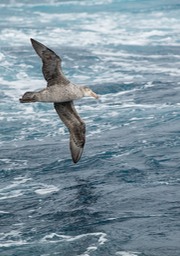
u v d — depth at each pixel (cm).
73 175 2788
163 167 2820
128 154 3005
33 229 2283
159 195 2519
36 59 4922
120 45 5625
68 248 2128
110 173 2781
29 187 2684
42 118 3609
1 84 4334
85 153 3042
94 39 5903
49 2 8700
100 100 3925
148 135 3269
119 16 7250
